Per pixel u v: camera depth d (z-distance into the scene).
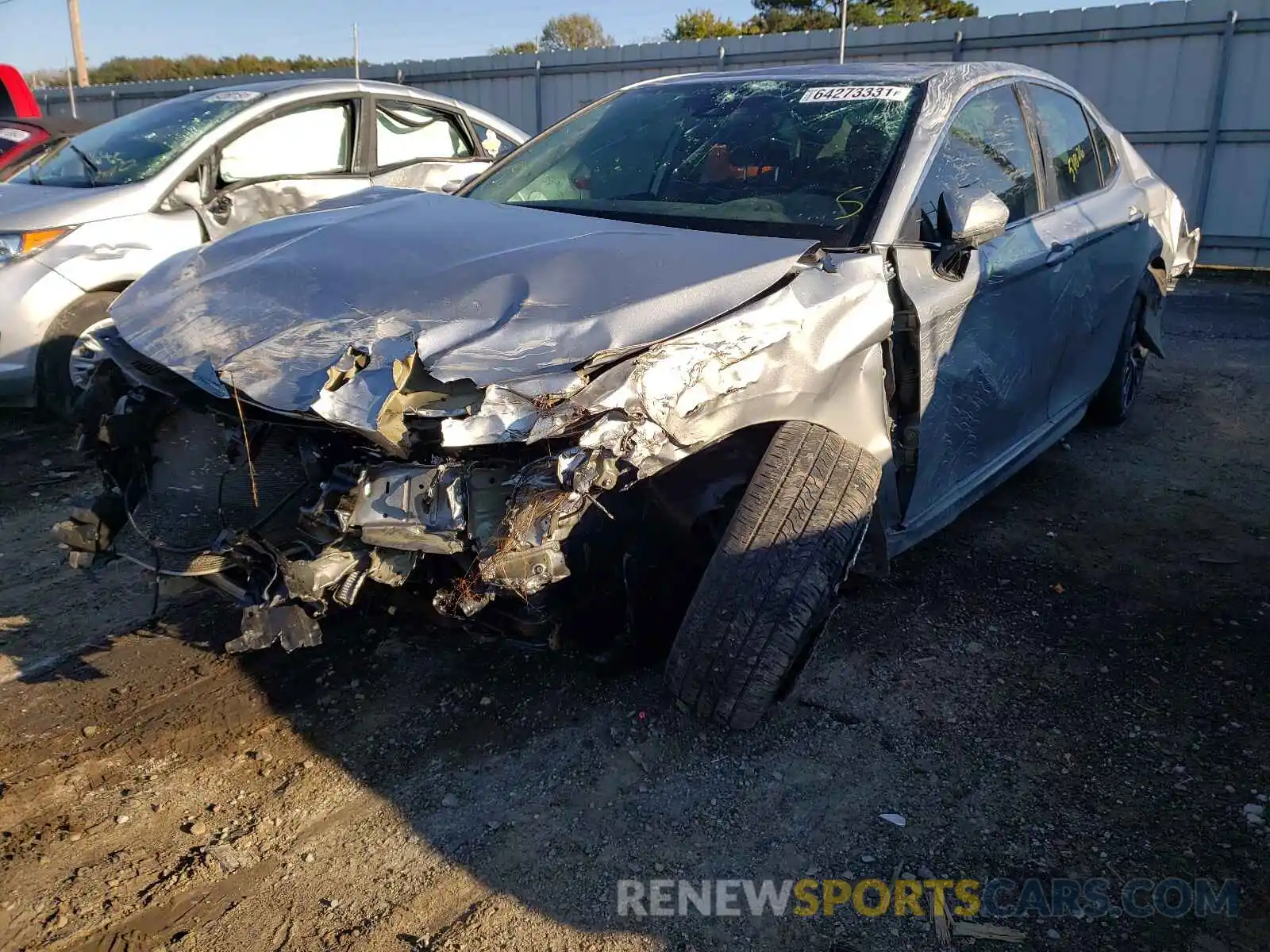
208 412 2.57
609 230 3.09
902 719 2.91
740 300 2.58
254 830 2.46
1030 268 3.76
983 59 13.20
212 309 2.82
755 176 3.45
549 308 2.53
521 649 2.67
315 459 2.45
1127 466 5.09
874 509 2.95
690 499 2.66
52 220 5.21
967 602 3.60
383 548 2.35
